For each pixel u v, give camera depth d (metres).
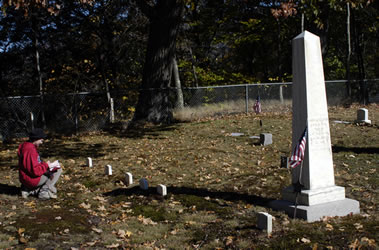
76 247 5.11
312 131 6.22
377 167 8.97
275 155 10.78
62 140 15.10
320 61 6.33
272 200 6.95
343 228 5.39
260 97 21.95
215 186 8.14
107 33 22.73
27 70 24.67
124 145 13.50
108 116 18.39
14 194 7.64
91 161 10.26
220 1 32.09
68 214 6.41
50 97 17.48
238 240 5.22
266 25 29.53
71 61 22.31
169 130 16.31
